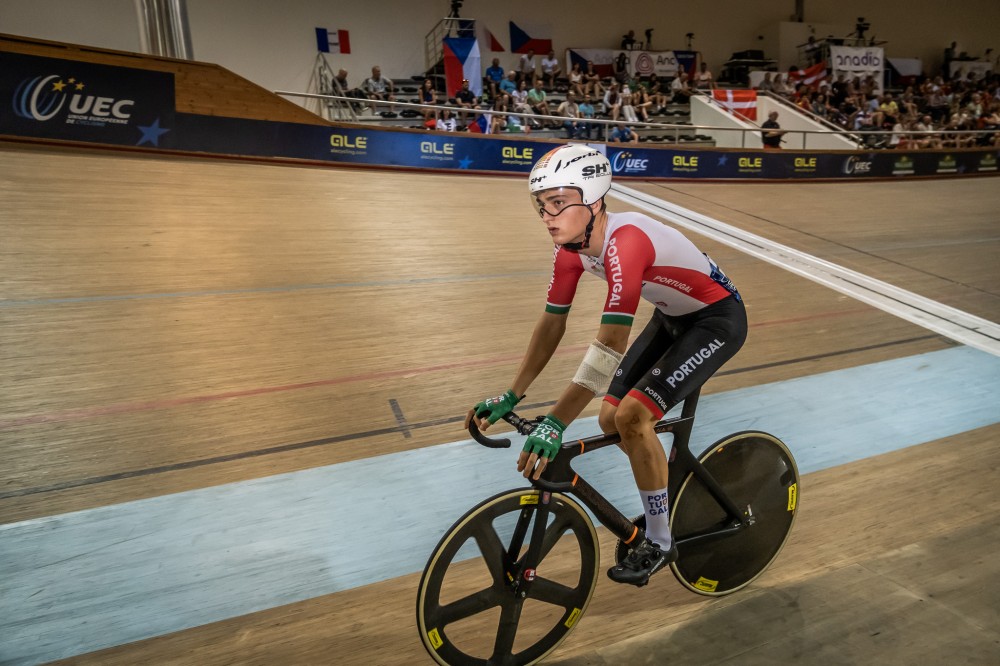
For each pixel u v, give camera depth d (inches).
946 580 74.8
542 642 62.1
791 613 69.4
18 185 200.7
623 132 451.8
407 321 148.6
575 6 546.6
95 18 393.7
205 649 64.1
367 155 306.0
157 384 113.3
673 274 59.9
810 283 199.3
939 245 262.7
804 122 520.7
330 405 111.1
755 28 616.1
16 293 140.2
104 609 68.2
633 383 67.1
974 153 469.7
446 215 243.6
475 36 488.4
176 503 85.0
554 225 55.2
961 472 99.9
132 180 224.5
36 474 88.5
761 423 112.8
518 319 154.8
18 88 229.9
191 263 168.2
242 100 271.6
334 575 74.7
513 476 94.8
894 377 134.7
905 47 676.1
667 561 61.9
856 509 89.6
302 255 184.2
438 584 54.7
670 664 62.5
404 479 92.9
